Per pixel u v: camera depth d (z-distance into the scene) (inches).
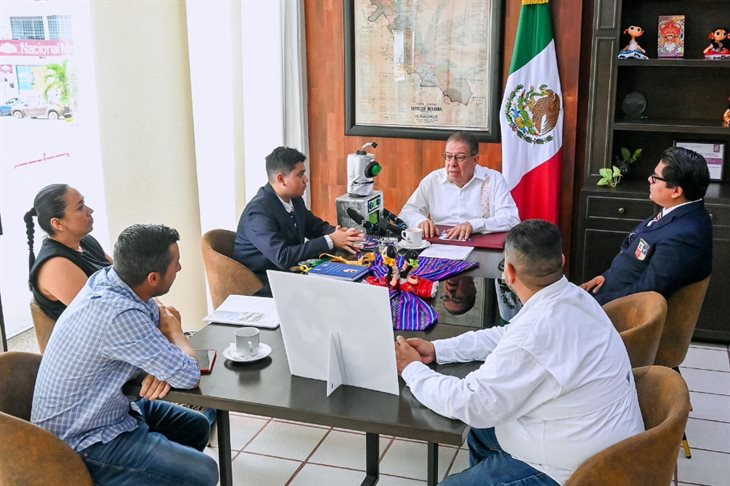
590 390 74.5
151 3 153.9
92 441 84.3
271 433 129.6
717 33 164.9
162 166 161.8
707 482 114.9
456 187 156.3
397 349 84.8
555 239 76.3
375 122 191.6
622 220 166.7
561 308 75.7
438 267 120.6
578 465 75.5
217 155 175.9
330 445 125.8
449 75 183.2
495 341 88.6
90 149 151.8
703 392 143.5
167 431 99.0
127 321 81.8
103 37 145.1
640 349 96.6
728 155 174.1
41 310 106.3
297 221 139.3
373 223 145.6
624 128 168.1
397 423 74.5
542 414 75.8
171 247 86.4
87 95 148.7
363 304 77.3
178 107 164.1
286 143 192.4
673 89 175.9
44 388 84.0
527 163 177.9
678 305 115.9
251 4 178.5
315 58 191.5
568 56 173.2
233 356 89.0
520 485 76.3
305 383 83.6
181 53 163.2
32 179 152.5
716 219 159.8
